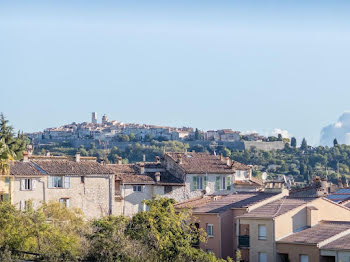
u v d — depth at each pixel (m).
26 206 116.31
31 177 124.69
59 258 92.44
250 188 152.50
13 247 95.75
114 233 96.94
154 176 145.62
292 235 101.62
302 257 97.62
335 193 129.75
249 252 103.75
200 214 113.12
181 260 99.38
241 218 105.25
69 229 106.81
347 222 103.31
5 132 177.62
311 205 105.31
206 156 158.00
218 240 110.00
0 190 119.44
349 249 91.81
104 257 94.69
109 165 147.00
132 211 140.12
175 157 151.62
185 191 146.25
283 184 117.88
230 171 151.88
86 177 132.38
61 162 133.25
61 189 128.88
